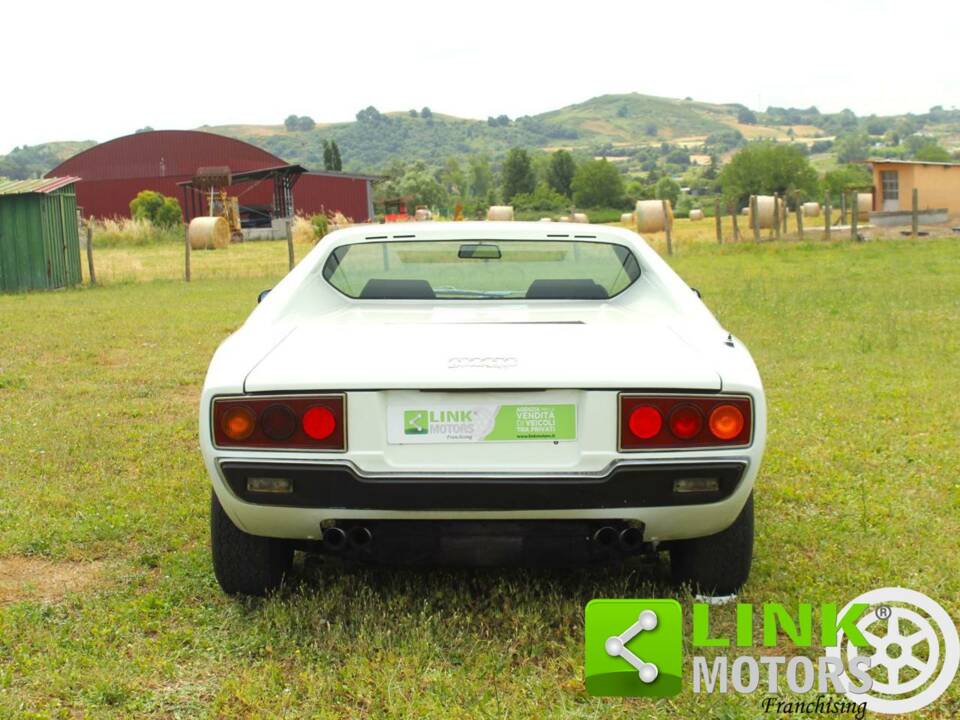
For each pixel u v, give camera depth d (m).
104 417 6.90
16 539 4.33
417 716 2.85
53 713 2.87
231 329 11.80
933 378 7.98
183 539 4.39
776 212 27.08
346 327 3.85
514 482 3.11
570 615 3.48
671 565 3.74
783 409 6.91
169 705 2.93
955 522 4.54
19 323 12.51
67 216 19.61
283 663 3.21
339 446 3.18
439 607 3.57
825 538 4.33
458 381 3.14
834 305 12.80
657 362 3.29
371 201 67.00
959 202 35.56
